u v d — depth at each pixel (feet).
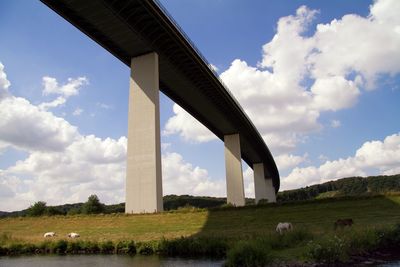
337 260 58.13
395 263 56.59
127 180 169.07
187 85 216.54
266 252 58.18
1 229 149.38
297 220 125.59
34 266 72.08
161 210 163.22
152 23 163.43
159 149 170.91
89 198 226.17
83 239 106.73
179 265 66.18
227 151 313.73
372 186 607.78
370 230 70.44
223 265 60.29
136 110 176.86
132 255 82.94
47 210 209.97
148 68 179.52
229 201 298.97
